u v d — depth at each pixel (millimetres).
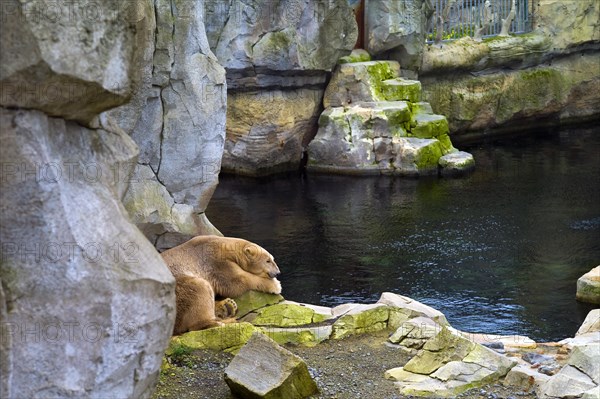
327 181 18766
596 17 25188
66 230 3270
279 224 14914
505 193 17125
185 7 8273
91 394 3338
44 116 3305
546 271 12070
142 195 8062
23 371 3203
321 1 18844
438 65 22125
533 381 5801
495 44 23250
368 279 11758
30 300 3223
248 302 7453
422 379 5941
